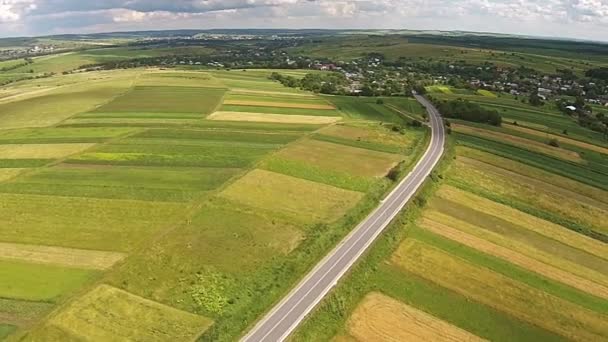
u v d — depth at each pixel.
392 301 56.38
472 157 118.12
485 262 67.69
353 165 102.56
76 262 59.53
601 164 126.94
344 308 53.84
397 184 94.19
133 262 60.00
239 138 118.81
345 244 67.94
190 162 98.50
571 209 94.50
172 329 48.09
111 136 117.12
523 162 119.25
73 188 82.75
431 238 73.12
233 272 59.12
